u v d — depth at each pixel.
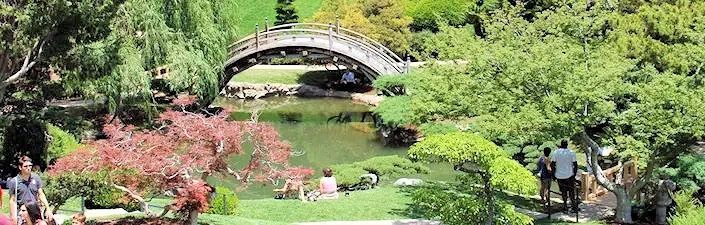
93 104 35.16
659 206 19.38
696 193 20.59
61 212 18.31
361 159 34.62
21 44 23.19
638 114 19.06
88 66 26.22
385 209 20.42
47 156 24.00
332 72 53.53
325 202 21.14
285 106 48.06
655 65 23.36
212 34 35.81
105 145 15.39
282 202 21.08
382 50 42.94
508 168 16.27
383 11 48.50
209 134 15.55
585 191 21.73
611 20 25.56
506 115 19.34
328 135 39.94
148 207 17.73
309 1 61.44
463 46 22.30
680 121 18.28
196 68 33.84
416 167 27.00
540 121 18.61
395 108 34.31
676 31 24.67
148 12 32.16
